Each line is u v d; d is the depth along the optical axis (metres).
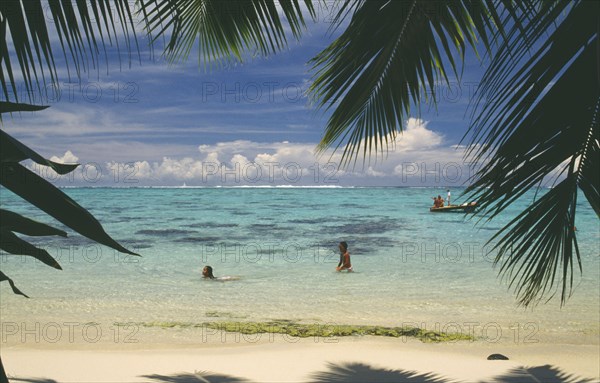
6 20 1.55
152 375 6.53
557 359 7.60
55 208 1.41
